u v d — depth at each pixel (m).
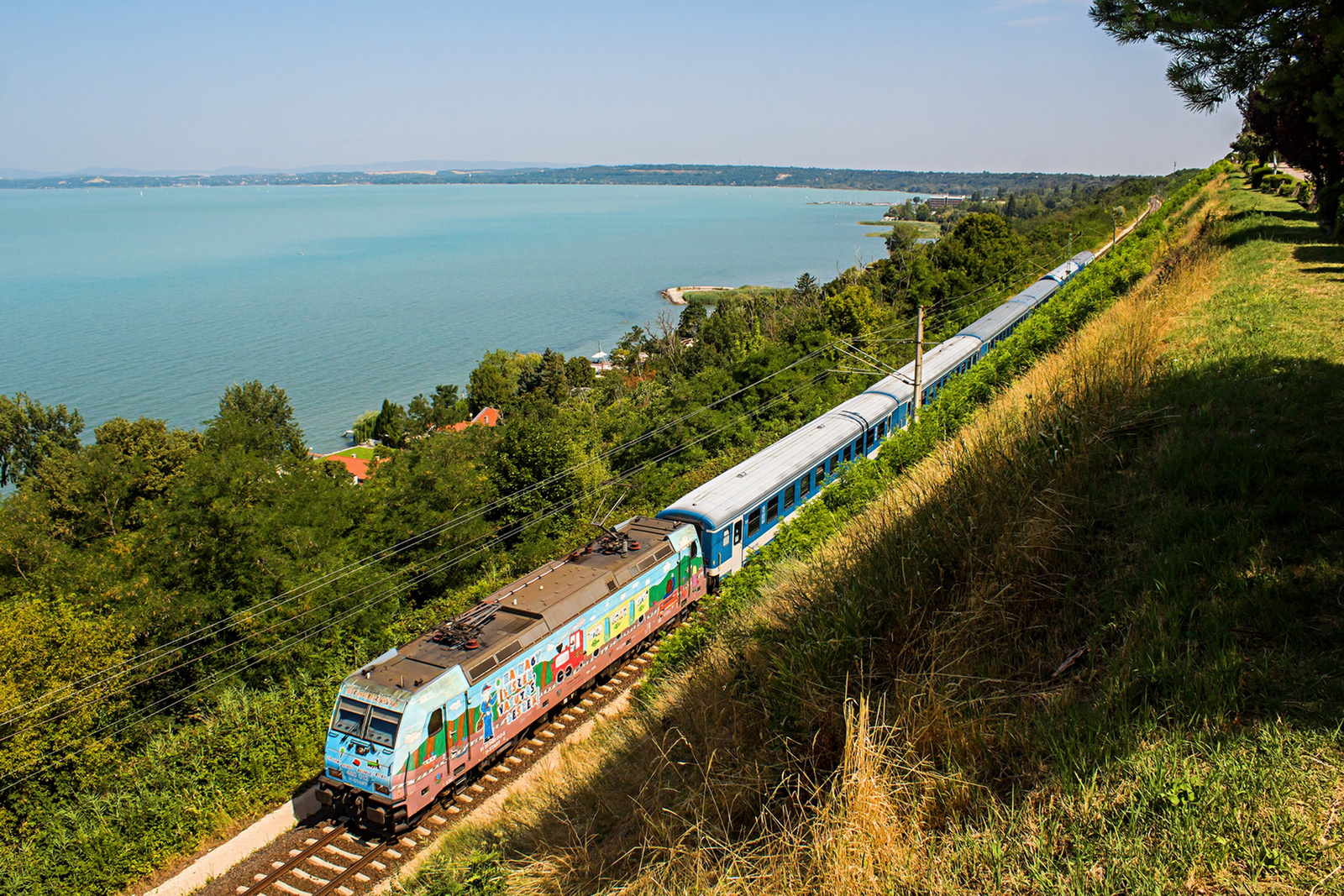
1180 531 7.38
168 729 19.45
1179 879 4.27
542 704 16.56
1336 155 25.70
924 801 5.67
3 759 15.98
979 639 7.00
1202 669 5.46
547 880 7.49
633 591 19.02
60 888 13.72
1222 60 7.75
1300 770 4.57
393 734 13.82
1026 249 78.69
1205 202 57.25
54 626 18.27
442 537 27.80
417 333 152.00
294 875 13.53
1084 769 5.12
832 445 26.28
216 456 26.45
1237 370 11.59
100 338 145.62
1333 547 6.44
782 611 9.34
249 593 22.77
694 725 8.77
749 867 5.90
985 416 15.66
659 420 39.16
